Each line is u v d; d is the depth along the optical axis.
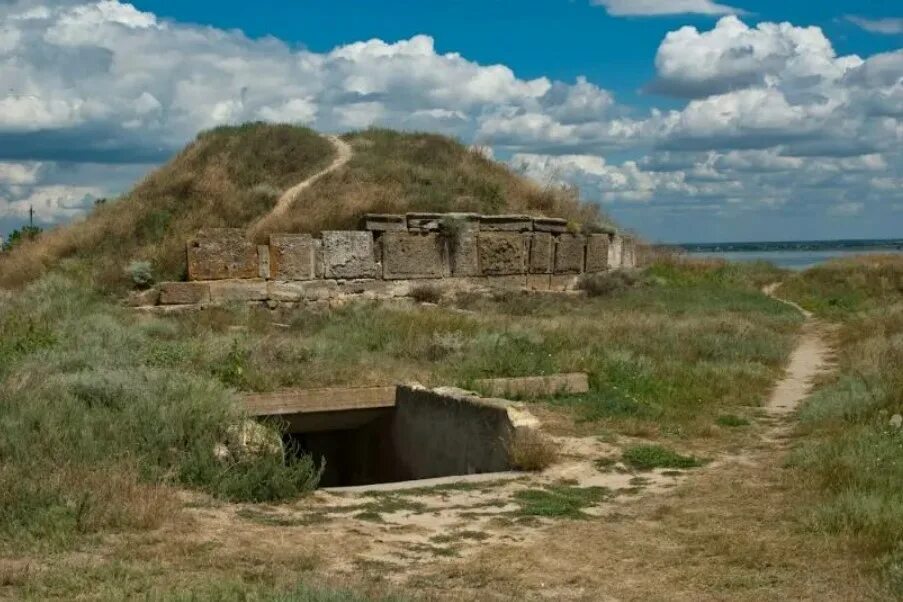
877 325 22.42
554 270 31.73
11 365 12.95
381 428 15.17
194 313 23.30
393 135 35.69
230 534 7.81
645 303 29.47
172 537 7.51
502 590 6.83
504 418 11.70
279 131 33.06
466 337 18.83
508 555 7.74
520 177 35.62
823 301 34.16
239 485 9.23
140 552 7.01
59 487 8.02
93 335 16.84
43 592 6.00
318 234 27.22
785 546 7.81
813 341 23.88
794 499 9.37
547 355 17.09
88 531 7.46
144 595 5.98
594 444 12.32
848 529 8.06
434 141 35.12
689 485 10.34
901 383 13.62
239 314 23.33
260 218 28.17
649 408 14.43
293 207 28.44
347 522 8.63
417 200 30.22
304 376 15.24
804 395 16.34
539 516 9.09
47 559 6.73
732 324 22.97
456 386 14.77
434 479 10.94
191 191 28.83
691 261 42.50
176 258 25.62
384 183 30.77
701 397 15.58
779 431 13.42
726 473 10.87
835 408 13.41
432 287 27.52
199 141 32.84
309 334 21.27
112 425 10.04
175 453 9.75
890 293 36.31
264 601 5.93
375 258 27.42
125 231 27.25
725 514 9.04
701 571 7.30
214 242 24.77
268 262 25.48
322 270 26.31
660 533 8.46
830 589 6.75
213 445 10.11
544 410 14.17
